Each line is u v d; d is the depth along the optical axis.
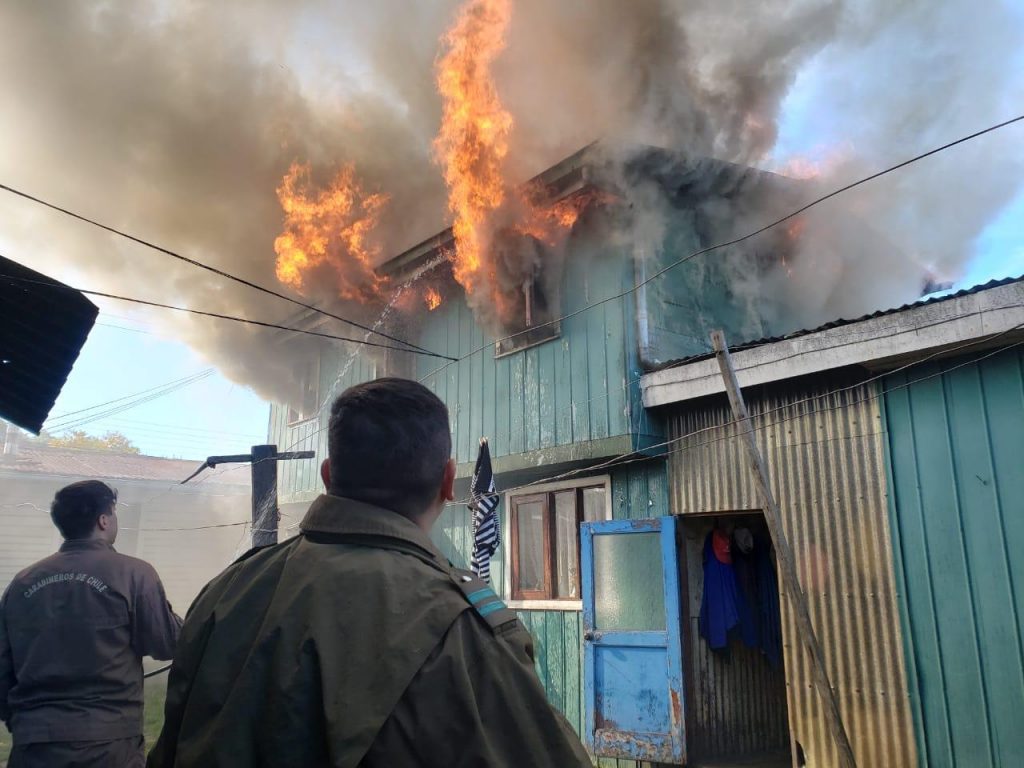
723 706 7.12
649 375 7.40
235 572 1.39
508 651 1.17
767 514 4.95
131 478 19.28
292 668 1.12
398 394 1.40
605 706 7.11
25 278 4.67
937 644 5.40
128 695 3.06
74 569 3.05
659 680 6.88
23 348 5.21
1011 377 5.27
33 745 2.83
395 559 1.24
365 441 1.35
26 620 2.96
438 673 1.10
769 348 6.44
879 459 5.88
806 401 6.38
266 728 1.10
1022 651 5.01
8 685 2.94
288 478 12.88
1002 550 5.19
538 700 1.15
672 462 7.32
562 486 8.39
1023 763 4.91
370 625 1.14
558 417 8.12
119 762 2.97
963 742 5.19
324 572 1.21
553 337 8.34
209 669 1.24
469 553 9.32
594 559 7.52
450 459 1.45
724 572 7.13
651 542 7.23
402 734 1.05
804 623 4.82
